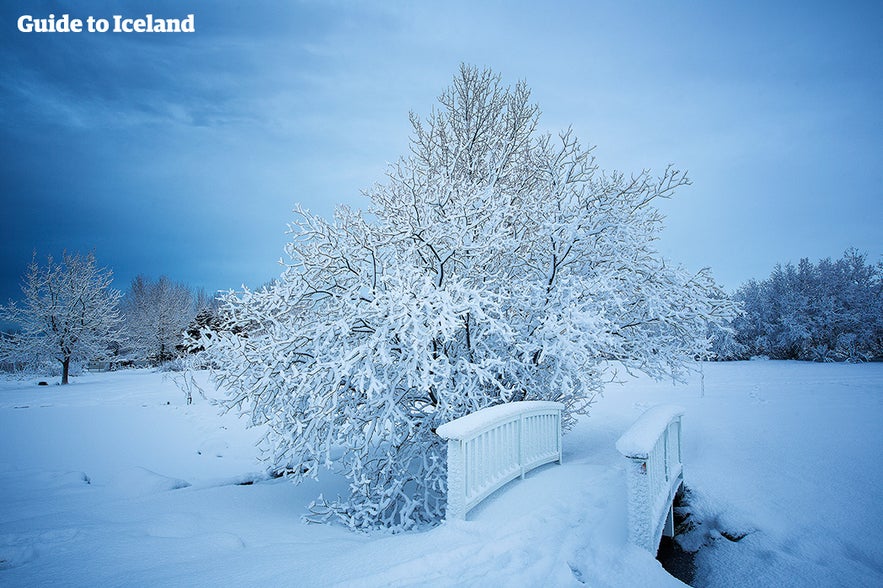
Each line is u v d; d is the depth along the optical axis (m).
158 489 7.01
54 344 24.70
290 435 6.38
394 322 5.92
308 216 6.77
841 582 3.50
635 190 7.88
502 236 7.09
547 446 6.12
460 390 6.70
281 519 5.80
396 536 4.24
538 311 7.15
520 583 2.91
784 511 4.45
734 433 6.92
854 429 6.81
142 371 31.84
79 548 4.00
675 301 7.54
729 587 3.73
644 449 3.39
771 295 24.22
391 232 6.75
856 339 21.19
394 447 6.92
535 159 9.31
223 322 7.21
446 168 8.84
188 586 3.08
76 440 10.86
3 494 6.65
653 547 3.63
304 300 7.13
